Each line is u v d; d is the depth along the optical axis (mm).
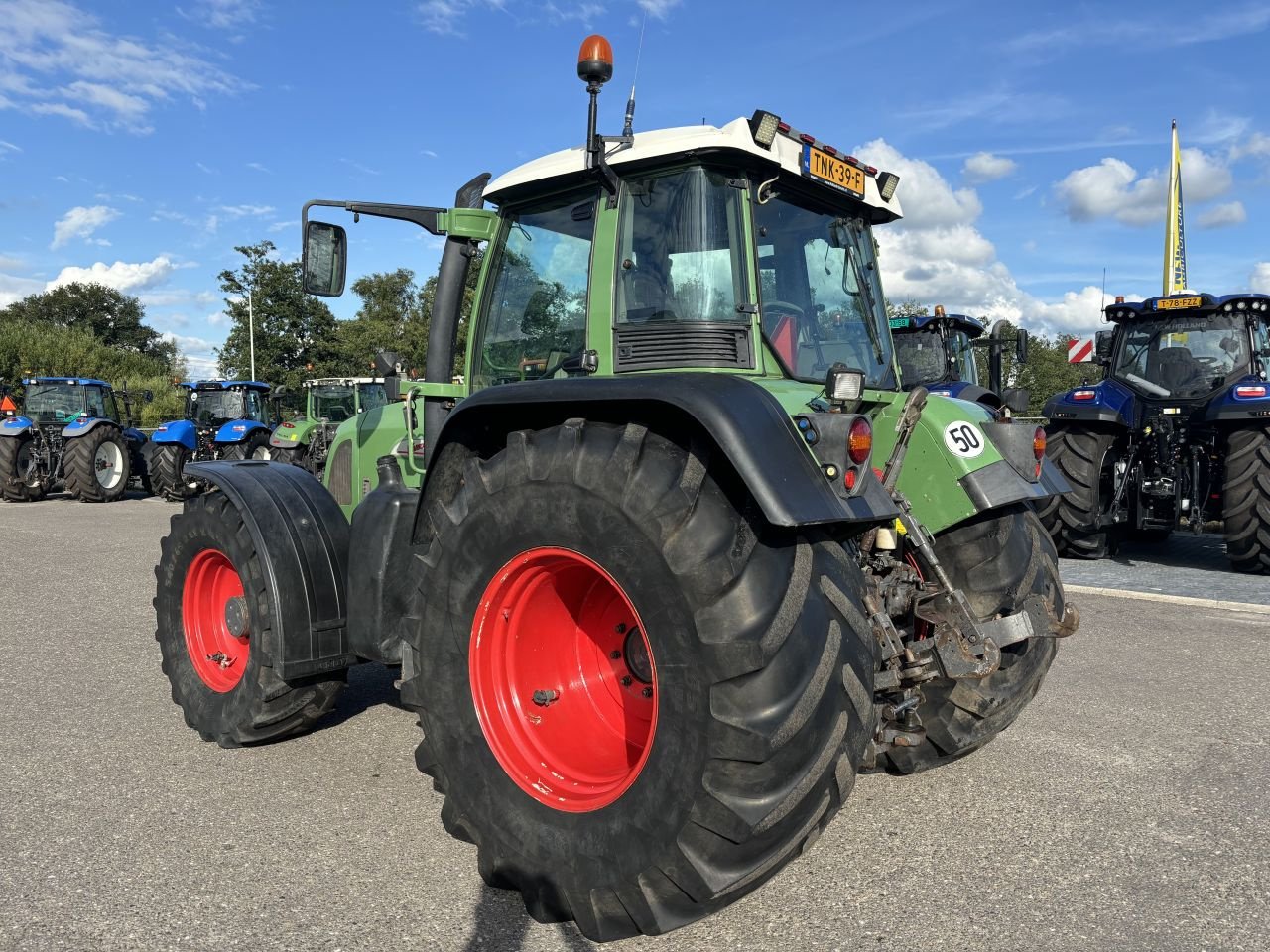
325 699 3707
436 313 3609
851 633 2242
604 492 2307
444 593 2689
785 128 2955
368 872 2732
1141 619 6062
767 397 2275
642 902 2217
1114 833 2971
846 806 3178
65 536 10406
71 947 2334
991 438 3188
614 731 2705
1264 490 7430
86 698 4434
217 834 2977
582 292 3125
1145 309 9016
